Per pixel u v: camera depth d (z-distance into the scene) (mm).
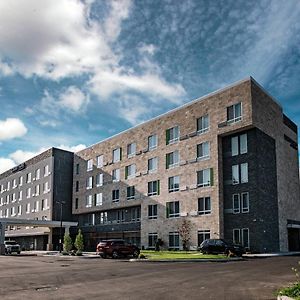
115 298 11719
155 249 46844
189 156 45562
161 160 49562
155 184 50000
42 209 68938
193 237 43156
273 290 13086
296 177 48875
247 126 39812
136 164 53875
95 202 61594
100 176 61375
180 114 47906
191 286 14375
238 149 41438
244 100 40500
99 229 61375
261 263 25422
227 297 11750
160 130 50562
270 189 41406
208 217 41906
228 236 40500
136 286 14562
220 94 43156
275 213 41688
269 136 42688
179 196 45938
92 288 14094
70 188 68688
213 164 42438
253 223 38594
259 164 39812
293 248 45531
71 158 70000
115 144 58875
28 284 15500
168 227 46719
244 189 40000
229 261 28469
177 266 24078
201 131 44781
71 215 67625
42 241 67375
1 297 12047
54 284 15438
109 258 35438
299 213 48188
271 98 44375
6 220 51969
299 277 16812
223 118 42281
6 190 85750
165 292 12922
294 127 50688
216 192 41500
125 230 55875
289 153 47688
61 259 34594
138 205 53594
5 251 49188
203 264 25562
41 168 71312
